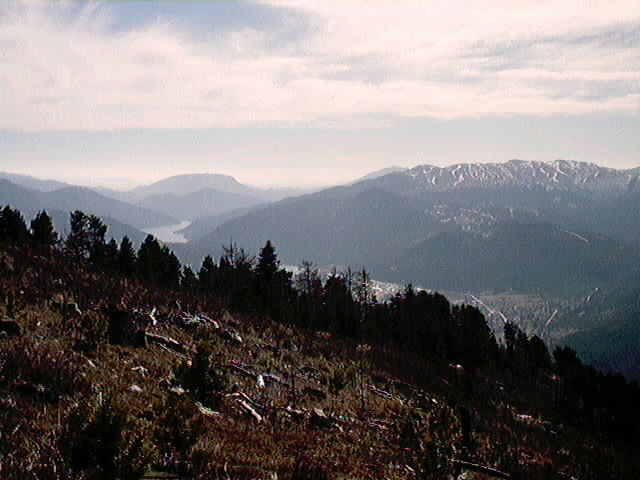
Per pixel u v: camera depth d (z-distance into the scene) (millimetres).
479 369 71688
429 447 20234
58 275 44188
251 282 79688
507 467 26859
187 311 45625
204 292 66250
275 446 19016
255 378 31906
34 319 27375
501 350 90500
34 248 57688
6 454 11664
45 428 13711
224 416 21438
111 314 30234
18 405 14789
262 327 51406
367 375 44062
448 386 52188
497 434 36344
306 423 24969
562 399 62812
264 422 22641
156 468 13422
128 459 12102
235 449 16891
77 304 35500
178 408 14742
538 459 32500
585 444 45281
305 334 56031
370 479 18312
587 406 60625
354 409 32156
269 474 15172
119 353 26594
